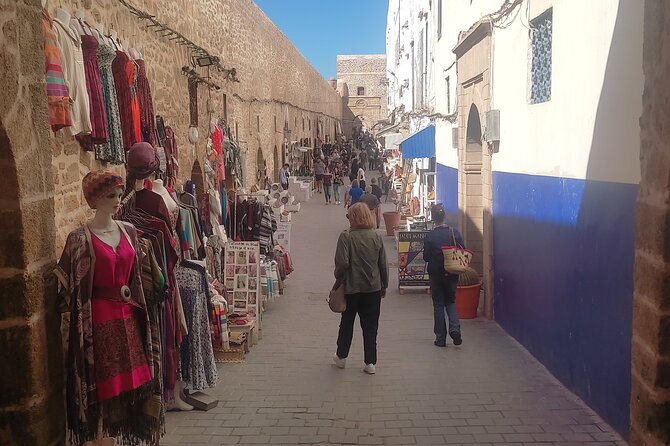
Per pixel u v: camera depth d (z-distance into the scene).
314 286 10.65
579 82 5.13
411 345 7.11
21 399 3.20
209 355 5.31
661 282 3.32
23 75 3.18
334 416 5.05
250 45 17.12
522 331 6.93
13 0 3.09
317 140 38.69
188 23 9.04
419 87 17.25
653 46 3.39
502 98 7.46
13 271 3.15
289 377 6.06
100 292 3.49
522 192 6.76
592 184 4.89
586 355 5.12
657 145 3.34
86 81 4.70
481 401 5.32
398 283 10.37
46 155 3.44
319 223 19.02
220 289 6.96
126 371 3.54
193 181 8.99
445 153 12.06
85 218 4.93
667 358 3.35
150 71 6.89
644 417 3.52
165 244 4.52
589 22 4.91
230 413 5.14
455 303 7.56
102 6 5.43
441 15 13.06
